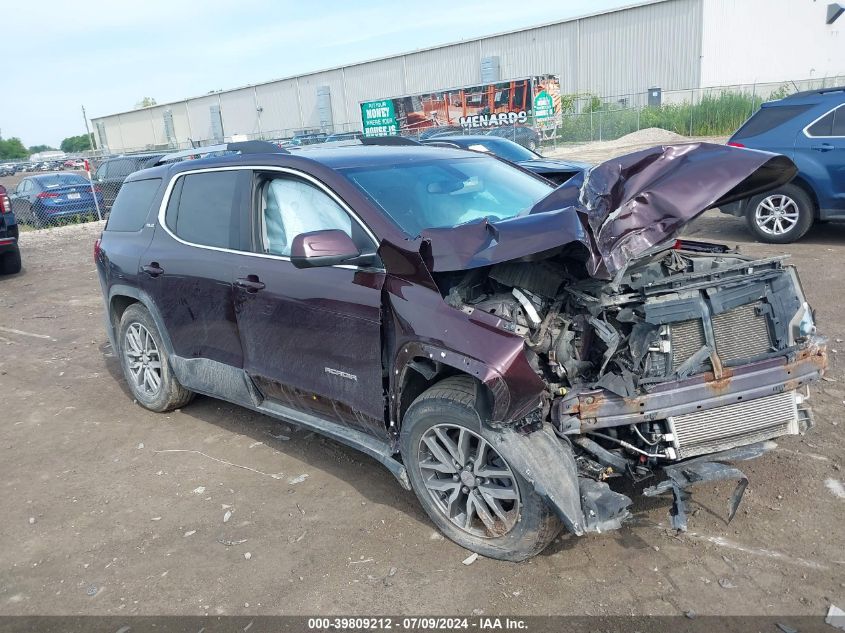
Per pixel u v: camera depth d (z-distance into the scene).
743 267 3.27
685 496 3.54
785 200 8.90
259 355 4.19
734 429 3.18
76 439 5.02
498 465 3.19
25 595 3.28
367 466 4.32
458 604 3.00
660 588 3.00
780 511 3.47
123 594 3.24
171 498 4.09
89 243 15.00
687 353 3.13
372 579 3.22
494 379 2.89
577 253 3.13
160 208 4.92
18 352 7.28
